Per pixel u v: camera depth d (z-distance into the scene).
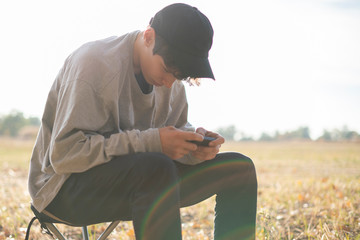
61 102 1.81
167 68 1.81
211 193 2.05
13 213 4.43
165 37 1.78
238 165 1.98
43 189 1.90
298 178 7.61
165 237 1.59
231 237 1.97
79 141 1.73
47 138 2.01
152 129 1.77
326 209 4.36
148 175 1.62
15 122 46.94
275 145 29.75
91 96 1.79
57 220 1.96
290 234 3.41
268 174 8.62
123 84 1.93
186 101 2.37
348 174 8.54
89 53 1.85
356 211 4.00
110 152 1.71
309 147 24.72
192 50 1.77
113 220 1.88
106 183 1.70
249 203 1.99
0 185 6.61
